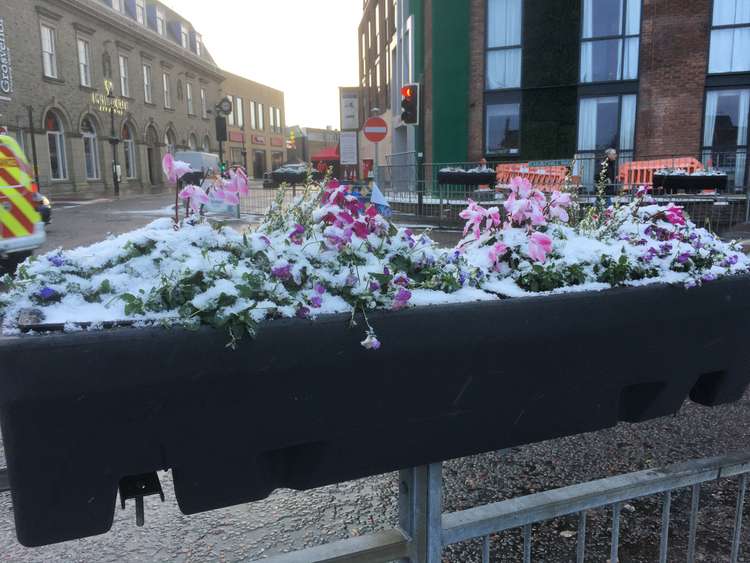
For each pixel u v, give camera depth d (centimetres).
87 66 3191
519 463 360
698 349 194
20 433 120
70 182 3062
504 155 1791
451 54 1788
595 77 1692
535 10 1706
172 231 155
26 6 2670
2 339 118
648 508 309
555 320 166
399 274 155
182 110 4441
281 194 187
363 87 4278
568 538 285
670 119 1642
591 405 178
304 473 151
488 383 160
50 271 139
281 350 136
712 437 387
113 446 127
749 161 1599
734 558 225
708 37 1588
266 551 283
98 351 122
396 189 1683
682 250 202
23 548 284
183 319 129
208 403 132
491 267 186
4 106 2542
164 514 313
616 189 1377
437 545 167
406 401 151
